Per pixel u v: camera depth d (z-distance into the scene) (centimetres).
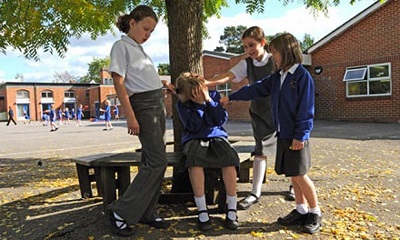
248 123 1792
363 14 1452
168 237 274
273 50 285
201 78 308
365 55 1477
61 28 315
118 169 352
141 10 277
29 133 1775
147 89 273
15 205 379
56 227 304
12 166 655
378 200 359
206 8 550
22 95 4562
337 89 1589
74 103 4884
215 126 308
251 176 472
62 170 593
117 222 277
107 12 425
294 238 269
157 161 276
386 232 277
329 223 296
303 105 269
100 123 2859
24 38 311
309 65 1692
